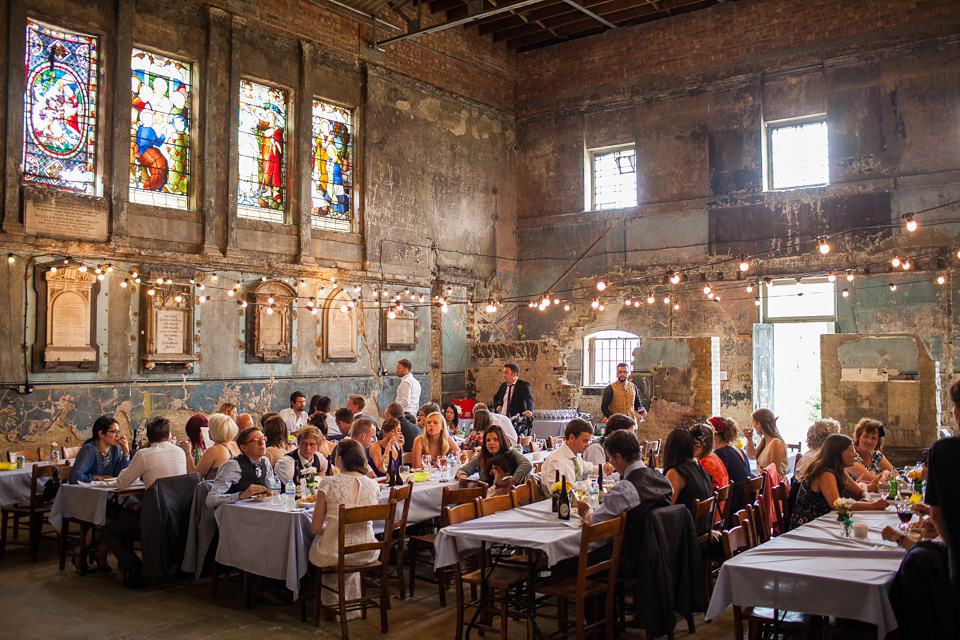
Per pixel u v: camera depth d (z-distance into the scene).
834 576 4.04
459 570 5.56
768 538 6.24
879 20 14.51
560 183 17.95
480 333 17.45
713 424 7.30
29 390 10.34
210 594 6.82
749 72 15.75
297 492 6.74
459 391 16.94
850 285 14.49
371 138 15.17
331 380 14.19
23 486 8.49
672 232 16.39
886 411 11.86
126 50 11.54
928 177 13.91
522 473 7.08
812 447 7.03
